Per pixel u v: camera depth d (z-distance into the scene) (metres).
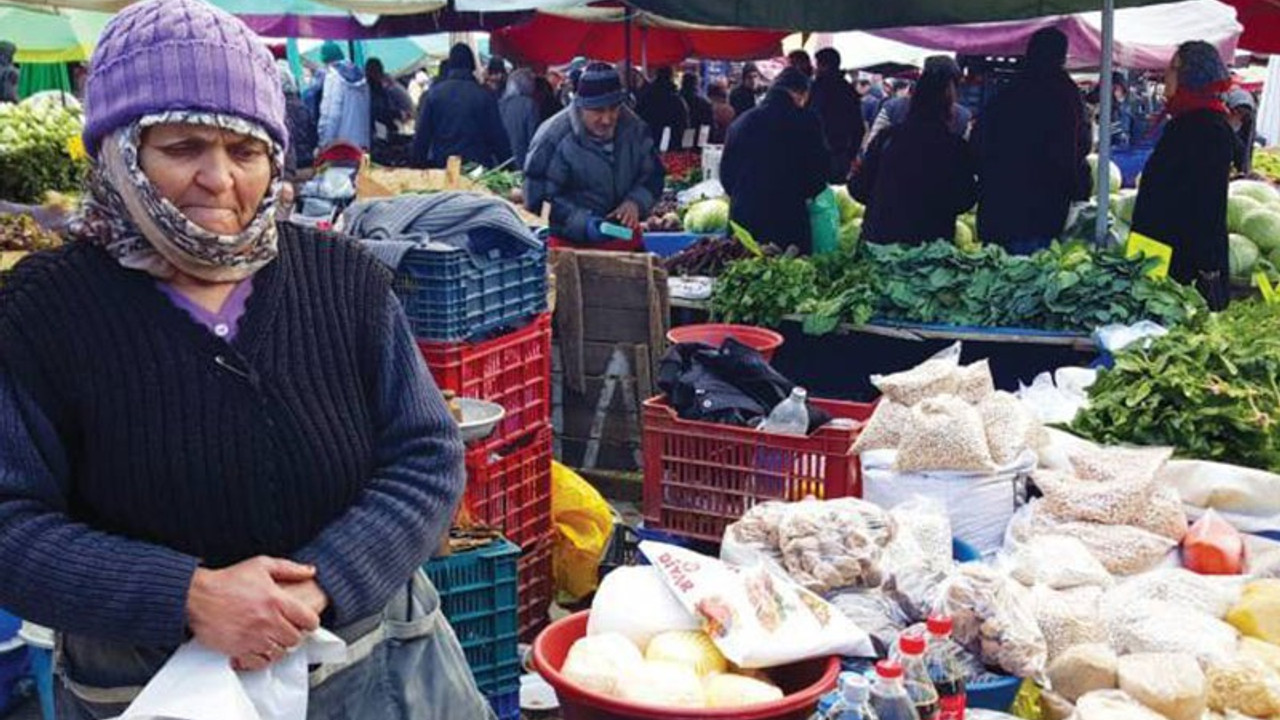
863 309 6.29
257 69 1.95
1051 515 3.90
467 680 2.35
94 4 7.37
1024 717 3.18
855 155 13.23
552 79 18.89
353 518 2.09
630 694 2.68
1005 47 11.52
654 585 2.99
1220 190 7.24
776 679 2.91
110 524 1.99
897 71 23.36
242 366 2.00
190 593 1.91
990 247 6.62
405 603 2.26
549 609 4.99
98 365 1.93
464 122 11.98
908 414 4.03
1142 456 4.05
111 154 1.91
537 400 4.86
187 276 2.00
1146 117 18.61
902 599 3.25
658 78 14.35
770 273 6.57
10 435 1.89
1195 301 6.09
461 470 2.23
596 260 5.93
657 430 4.51
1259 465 4.23
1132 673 3.11
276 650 1.95
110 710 2.04
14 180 5.84
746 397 4.52
